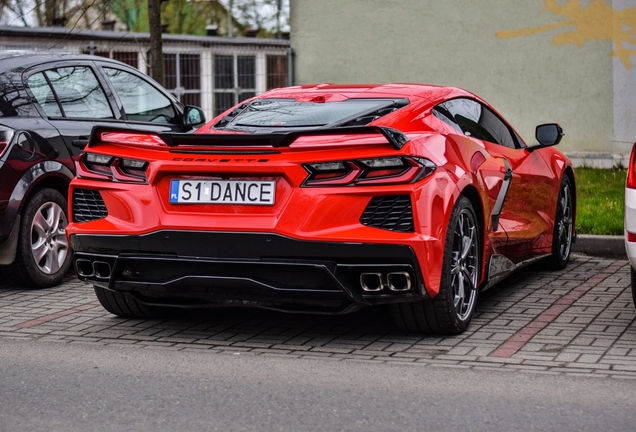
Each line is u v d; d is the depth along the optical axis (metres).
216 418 4.05
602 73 14.63
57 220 7.52
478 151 6.00
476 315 6.18
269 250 5.07
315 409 4.16
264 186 5.12
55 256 7.52
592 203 10.61
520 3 15.16
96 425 3.96
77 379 4.70
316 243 5.00
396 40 16.33
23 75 7.49
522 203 6.82
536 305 6.50
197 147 5.27
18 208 7.10
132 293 5.61
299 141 5.12
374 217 5.03
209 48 17.73
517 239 6.67
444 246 5.23
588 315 6.15
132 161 5.44
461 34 15.75
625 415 4.03
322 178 5.06
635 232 5.46
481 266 5.91
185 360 5.10
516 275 7.70
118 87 8.40
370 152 5.02
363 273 5.04
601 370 4.79
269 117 6.08
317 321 6.06
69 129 7.59
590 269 7.97
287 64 17.27
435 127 5.92
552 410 4.11
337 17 16.73
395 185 5.00
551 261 7.81
